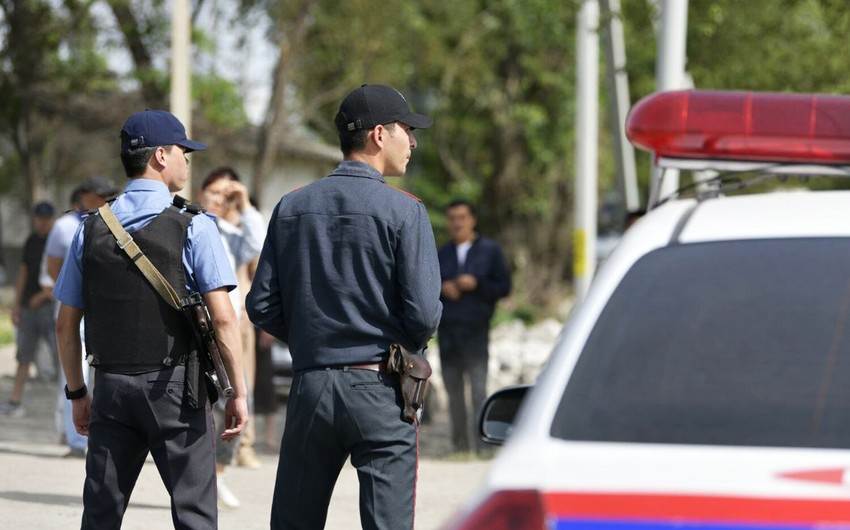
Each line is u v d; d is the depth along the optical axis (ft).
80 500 74.49
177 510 45.01
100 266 44.75
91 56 235.20
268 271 43.57
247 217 82.28
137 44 224.74
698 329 26.66
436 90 348.59
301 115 265.95
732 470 22.71
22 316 125.39
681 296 27.40
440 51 310.45
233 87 236.22
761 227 29.25
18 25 234.58
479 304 103.76
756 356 25.96
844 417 24.63
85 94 243.40
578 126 197.67
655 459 23.31
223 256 45.44
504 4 321.52
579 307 28.40
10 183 312.91
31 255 124.88
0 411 126.21
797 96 36.32
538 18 318.65
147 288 44.68
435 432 131.54
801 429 24.53
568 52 335.88
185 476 44.98
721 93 36.86
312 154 350.02
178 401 44.75
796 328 26.40
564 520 21.80
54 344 124.67
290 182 351.25
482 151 354.54
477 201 356.38
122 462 45.65
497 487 22.61
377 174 43.14
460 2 317.42
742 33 172.35
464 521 22.35
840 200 31.01
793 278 27.48
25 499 74.23
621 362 26.16
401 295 42.09
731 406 25.05
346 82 268.00
